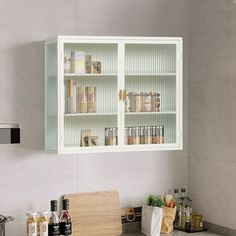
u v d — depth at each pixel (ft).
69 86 11.19
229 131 11.96
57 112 11.08
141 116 11.76
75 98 11.25
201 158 12.73
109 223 12.07
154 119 11.85
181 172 13.06
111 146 11.50
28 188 11.46
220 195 12.21
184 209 12.52
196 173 12.89
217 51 12.24
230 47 11.91
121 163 12.39
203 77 12.65
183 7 13.00
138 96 11.74
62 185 11.79
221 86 12.15
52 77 11.36
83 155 11.99
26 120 11.44
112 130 11.53
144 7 12.57
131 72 11.67
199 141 12.78
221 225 12.19
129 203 12.47
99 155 12.15
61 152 11.08
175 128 12.01
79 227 11.82
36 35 11.52
